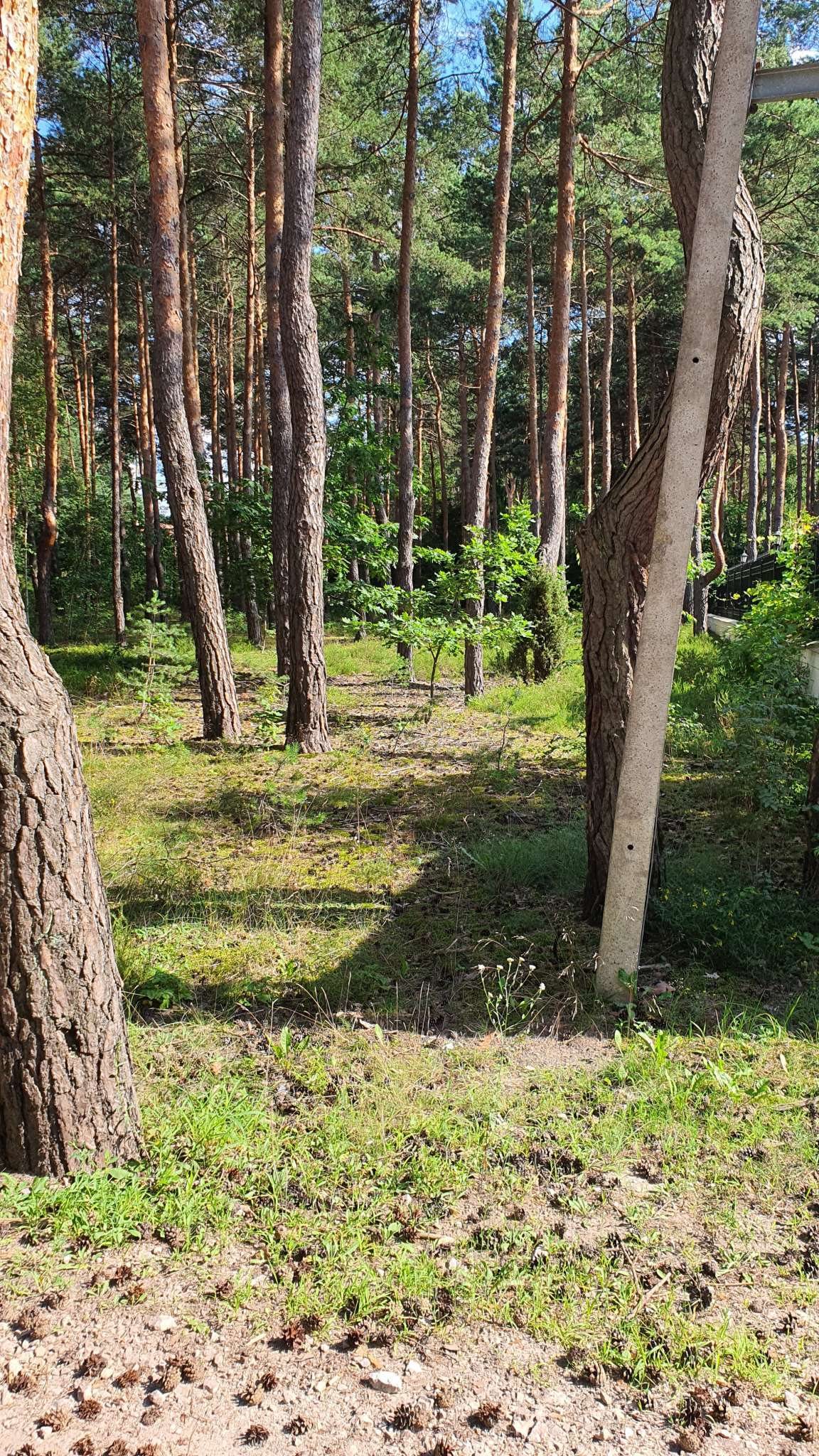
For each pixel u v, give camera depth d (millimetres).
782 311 21672
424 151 20281
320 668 10289
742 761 7328
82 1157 2977
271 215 13484
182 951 4941
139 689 13289
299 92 9391
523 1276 2623
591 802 5195
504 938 5102
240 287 30516
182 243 19172
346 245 23391
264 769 9359
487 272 27594
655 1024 4133
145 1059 3834
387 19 15930
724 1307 2527
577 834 6465
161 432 10703
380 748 10234
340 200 20953
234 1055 3906
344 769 9289
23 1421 2139
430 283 28453
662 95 4531
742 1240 2787
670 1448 2113
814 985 4367
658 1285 2600
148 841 6863
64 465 35844
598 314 29438
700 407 3910
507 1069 3783
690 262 3883
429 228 22281
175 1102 3502
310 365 9844
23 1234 2754
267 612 24875
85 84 18062
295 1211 2908
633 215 21234
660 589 4051
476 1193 3016
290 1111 3477
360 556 15258
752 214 4375
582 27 15188
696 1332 2428
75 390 34469
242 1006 4324
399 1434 2143
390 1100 3488
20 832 2820
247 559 19984
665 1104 3449
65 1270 2629
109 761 9547
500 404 35094
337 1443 2113
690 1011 4188
